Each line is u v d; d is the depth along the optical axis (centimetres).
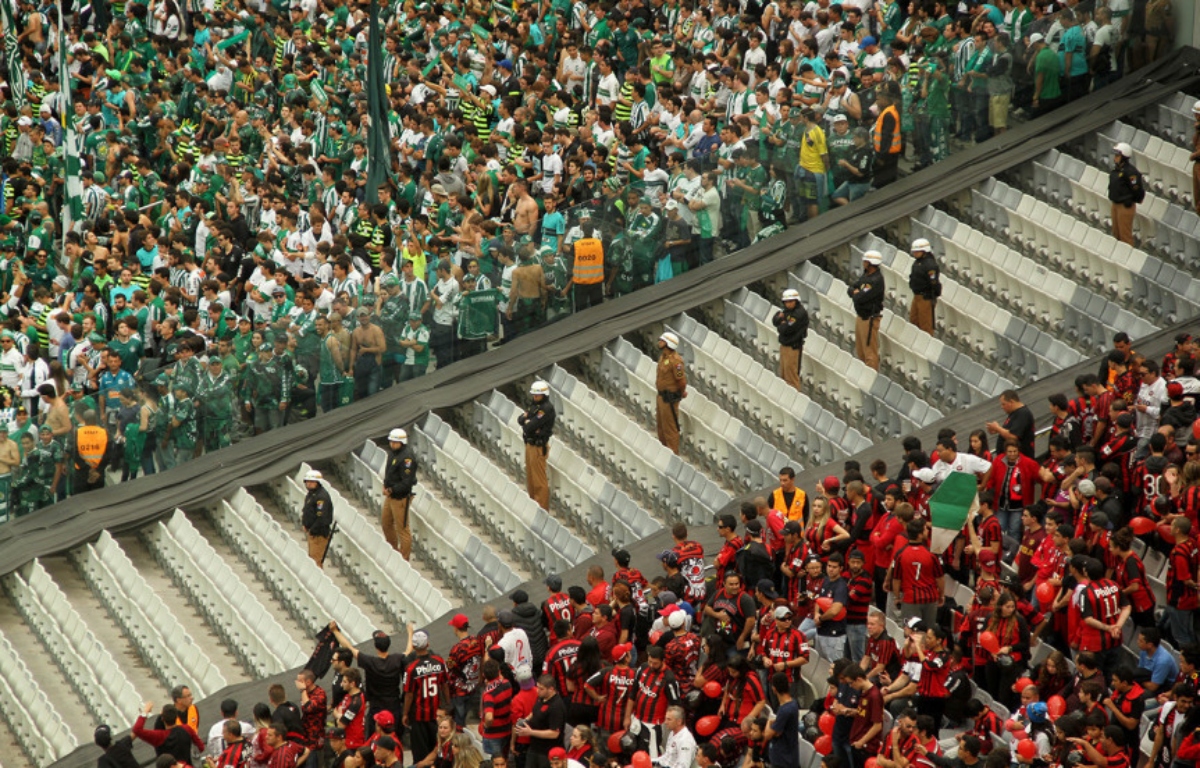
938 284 6031
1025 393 5716
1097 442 4997
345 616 5766
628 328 6550
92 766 5378
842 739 4375
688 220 6694
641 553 5584
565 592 5550
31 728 5684
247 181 7469
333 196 7294
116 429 6372
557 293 6700
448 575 5984
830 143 6725
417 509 6169
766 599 4641
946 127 6850
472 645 4884
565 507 6097
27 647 6062
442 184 6931
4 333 6875
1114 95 6812
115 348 6612
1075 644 4438
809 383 6216
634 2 8075
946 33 6844
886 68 6788
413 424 6438
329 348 6481
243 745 4747
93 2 9719
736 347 6325
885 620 4541
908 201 6681
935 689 4338
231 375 6425
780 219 6769
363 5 8750
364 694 4819
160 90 8681
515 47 8006
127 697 5634
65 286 7400
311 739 4825
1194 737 4041
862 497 4941
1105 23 6819
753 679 4481
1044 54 6794
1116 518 4647
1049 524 4625
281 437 6469
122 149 8344
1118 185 6156
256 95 8625
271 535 6125
